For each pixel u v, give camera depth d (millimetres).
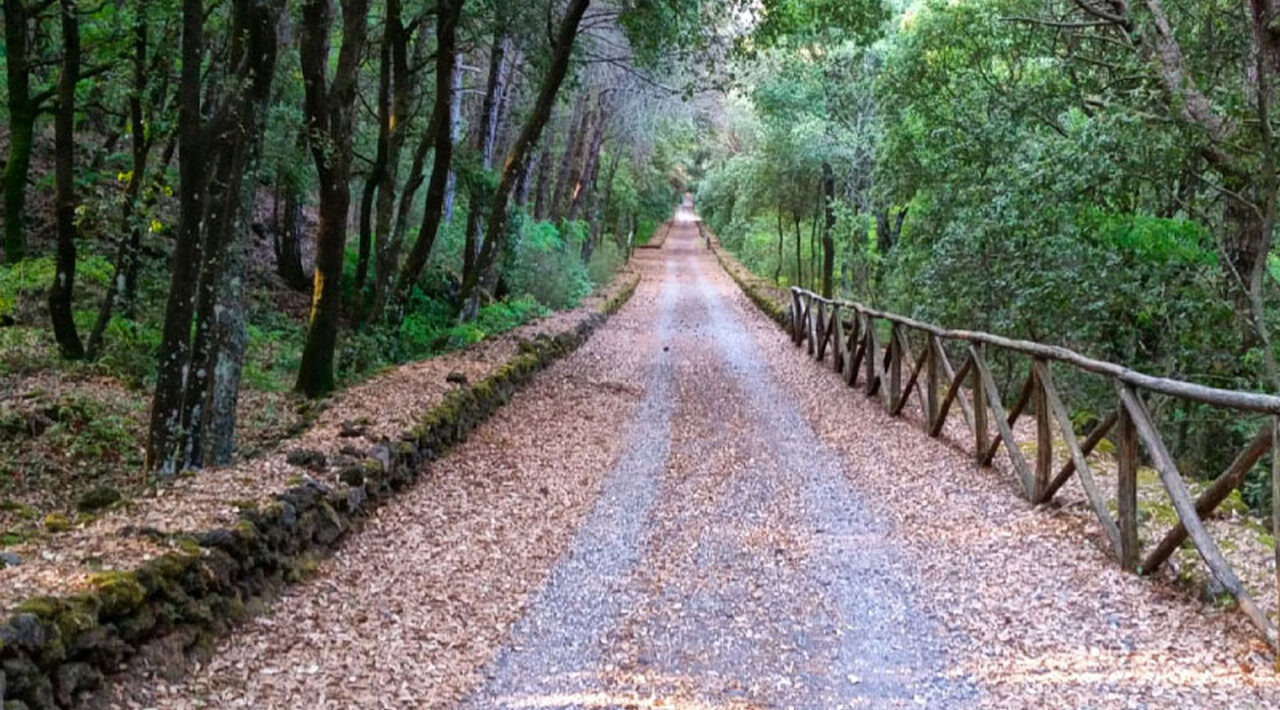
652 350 17062
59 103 10625
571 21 13742
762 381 13766
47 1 11688
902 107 16250
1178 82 10148
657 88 22766
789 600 5457
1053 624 4922
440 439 8375
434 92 17672
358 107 17875
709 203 57656
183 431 6762
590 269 31062
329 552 5855
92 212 10961
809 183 29422
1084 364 6172
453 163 16734
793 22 14695
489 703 4215
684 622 5160
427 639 4863
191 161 6320
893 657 4668
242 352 7527
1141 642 4621
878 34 15477
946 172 14836
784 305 22188
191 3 6160
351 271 17312
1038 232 11016
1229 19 11086
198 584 4461
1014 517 6777
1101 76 13203
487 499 7449
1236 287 10234
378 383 9867
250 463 6457
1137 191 10508
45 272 12516
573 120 28062
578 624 5133
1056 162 10719
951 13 14617
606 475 8422
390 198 13008
